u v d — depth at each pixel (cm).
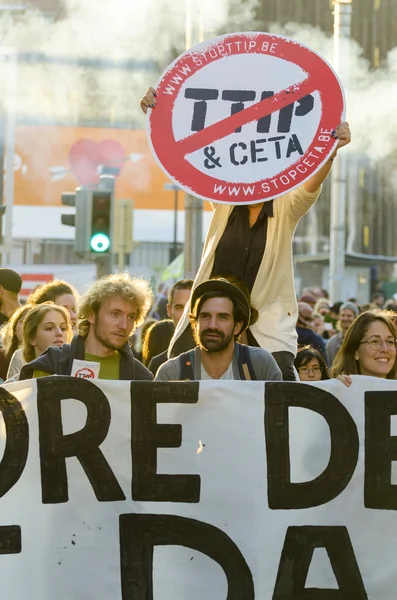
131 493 559
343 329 1502
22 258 5541
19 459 558
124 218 2177
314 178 650
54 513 556
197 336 604
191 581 555
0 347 966
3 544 552
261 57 640
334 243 3053
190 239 2044
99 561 554
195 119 640
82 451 560
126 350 642
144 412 564
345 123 635
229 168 636
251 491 562
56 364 641
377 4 4950
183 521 561
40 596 552
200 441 564
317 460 566
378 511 565
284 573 559
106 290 625
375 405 568
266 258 668
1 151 4331
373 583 561
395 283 5559
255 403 567
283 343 666
